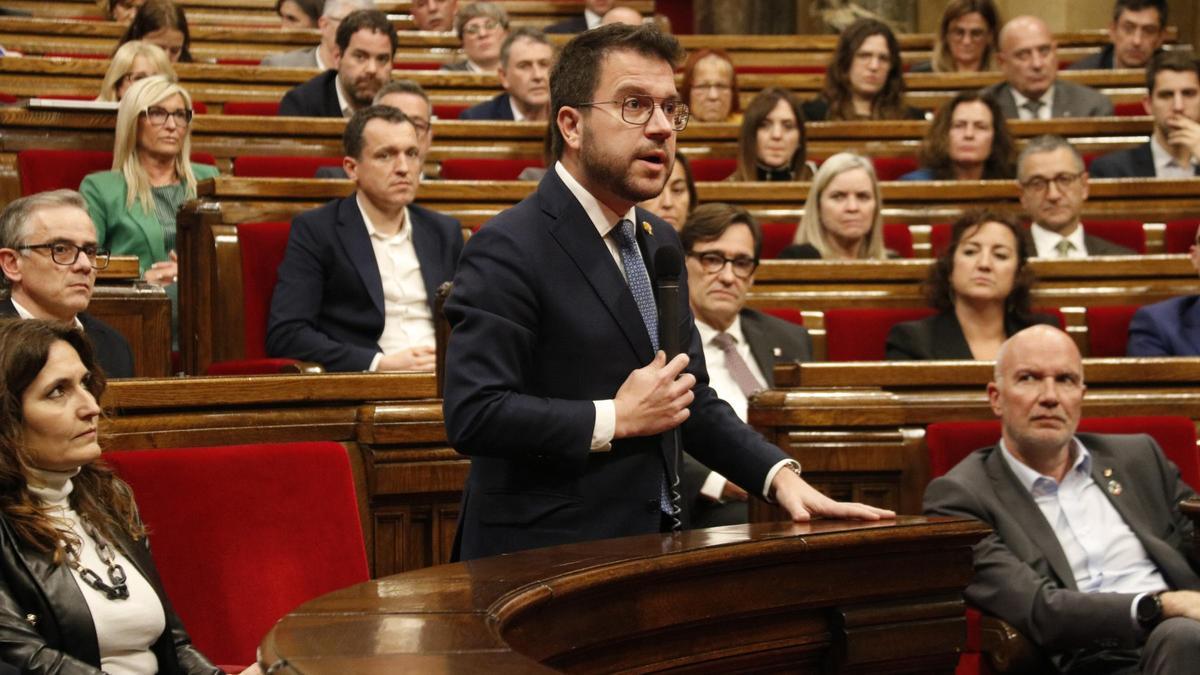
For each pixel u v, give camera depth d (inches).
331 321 555.2
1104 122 884.6
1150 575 412.5
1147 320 559.5
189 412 355.6
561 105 285.7
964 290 540.4
